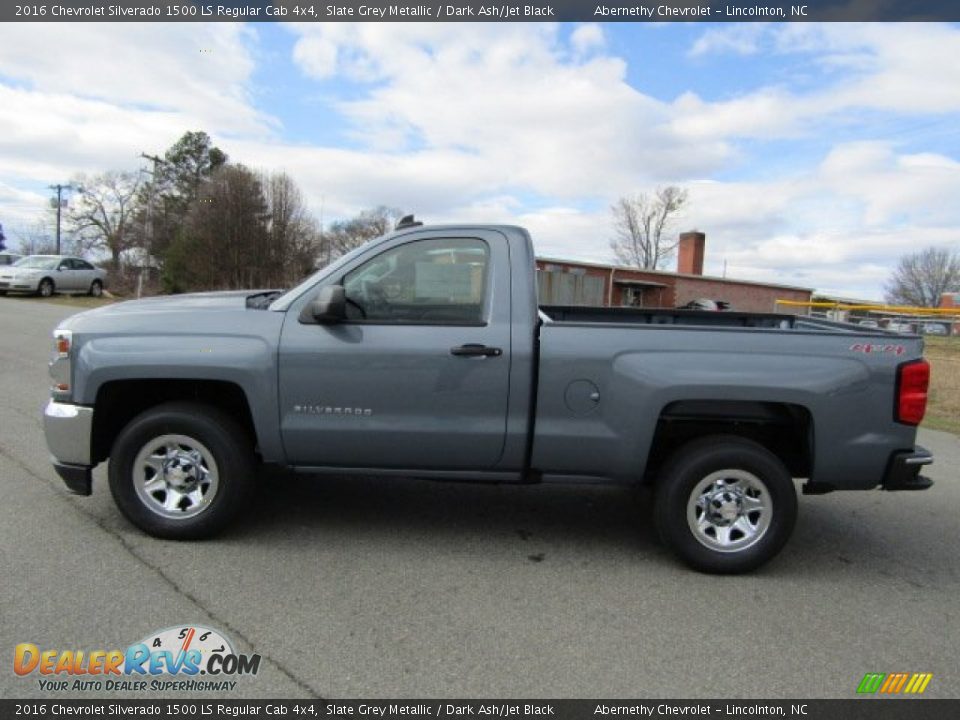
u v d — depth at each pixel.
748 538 3.78
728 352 3.67
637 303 39.41
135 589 3.31
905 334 3.76
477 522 4.45
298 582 3.47
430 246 3.84
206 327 3.80
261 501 4.66
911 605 3.51
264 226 35.53
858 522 4.79
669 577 3.74
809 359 3.66
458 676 2.73
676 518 3.76
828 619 3.33
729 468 3.74
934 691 2.76
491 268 3.80
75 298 24.33
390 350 3.72
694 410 3.77
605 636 3.08
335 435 3.78
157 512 3.88
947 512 5.05
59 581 3.36
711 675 2.81
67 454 3.87
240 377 3.74
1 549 3.69
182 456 3.89
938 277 57.03
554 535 4.29
